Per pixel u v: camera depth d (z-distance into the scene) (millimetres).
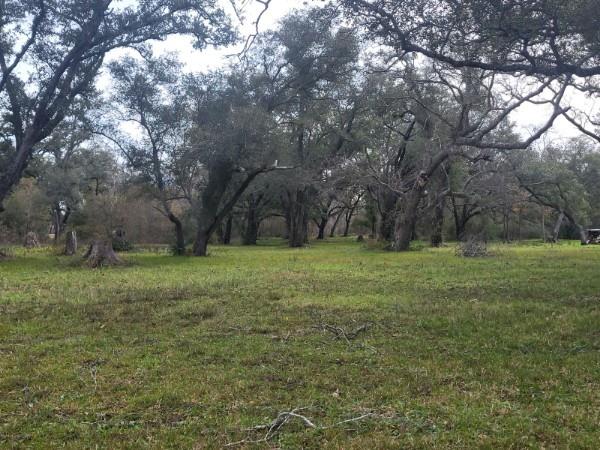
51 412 5289
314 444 4523
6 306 11031
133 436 4727
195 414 5223
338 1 12797
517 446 4422
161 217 44438
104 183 52125
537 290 12578
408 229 34562
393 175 37812
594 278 14664
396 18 12781
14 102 25562
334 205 75938
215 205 30547
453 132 29922
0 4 23234
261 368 6602
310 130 38562
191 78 29188
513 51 12758
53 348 7715
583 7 10781
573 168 59469
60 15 23797
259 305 10859
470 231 59406
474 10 11500
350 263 22281
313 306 10711
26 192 51156
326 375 6305
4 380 6273
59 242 36938
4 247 38594
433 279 15453
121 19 23953
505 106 26703
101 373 6504
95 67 26375
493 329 8477
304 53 29531
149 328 8969
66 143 41594
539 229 60688
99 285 14430
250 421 4984
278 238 73125
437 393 5684
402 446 4434
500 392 5695
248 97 29625
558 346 7445
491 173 42125
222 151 27875
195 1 24062
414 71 32906
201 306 10703
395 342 7832
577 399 5457
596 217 60219
